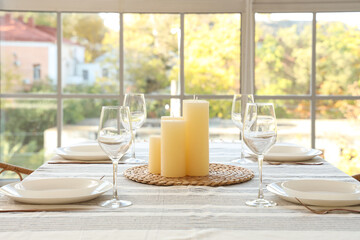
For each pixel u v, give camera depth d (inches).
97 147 75.3
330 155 135.2
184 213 41.1
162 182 52.0
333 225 37.6
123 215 40.3
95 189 46.8
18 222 38.3
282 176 57.0
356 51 132.8
